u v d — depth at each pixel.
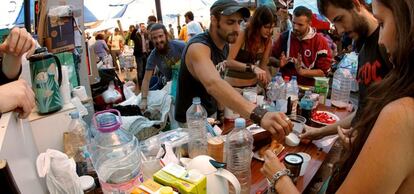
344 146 1.08
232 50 2.42
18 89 0.77
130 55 7.50
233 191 0.86
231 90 1.26
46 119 1.14
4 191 0.42
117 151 0.96
